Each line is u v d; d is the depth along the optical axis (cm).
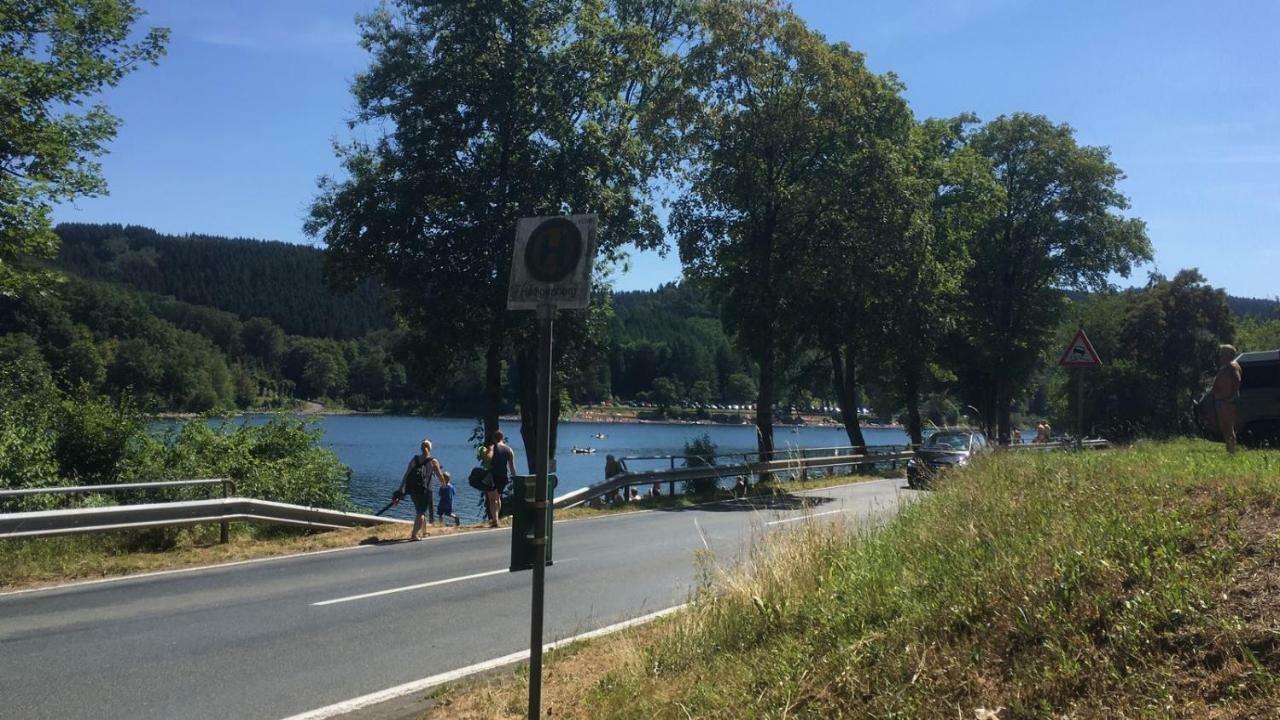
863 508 1525
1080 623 432
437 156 2317
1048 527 592
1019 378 4531
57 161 2000
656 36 2870
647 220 2695
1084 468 870
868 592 570
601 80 2495
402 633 802
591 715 545
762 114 2683
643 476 2153
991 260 4412
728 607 651
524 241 488
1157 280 5197
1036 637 436
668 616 772
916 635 477
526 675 651
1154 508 572
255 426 2192
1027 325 4484
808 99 2702
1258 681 354
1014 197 4506
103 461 1788
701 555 886
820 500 1891
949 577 546
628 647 646
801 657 500
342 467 2189
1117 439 2523
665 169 2816
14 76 1955
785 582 657
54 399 1844
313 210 2453
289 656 727
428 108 2322
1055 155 4422
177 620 855
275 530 1516
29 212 1953
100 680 661
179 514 1273
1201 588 428
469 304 2302
